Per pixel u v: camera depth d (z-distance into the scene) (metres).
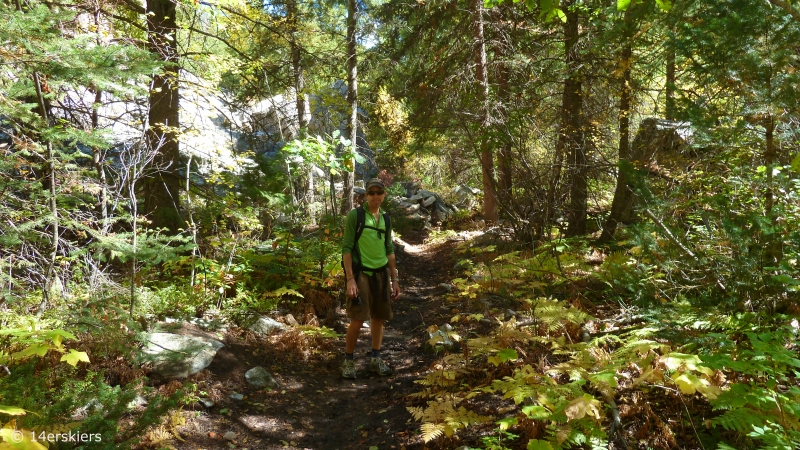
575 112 9.93
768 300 3.00
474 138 9.04
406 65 14.72
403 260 11.99
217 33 9.67
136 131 6.97
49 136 3.96
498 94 10.81
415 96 13.41
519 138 8.68
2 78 4.01
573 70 9.46
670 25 4.21
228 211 7.69
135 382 3.14
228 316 5.59
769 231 3.03
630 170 3.80
